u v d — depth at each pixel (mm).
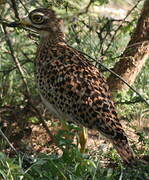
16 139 13078
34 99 14000
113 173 9969
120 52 14953
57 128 13750
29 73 14422
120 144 10320
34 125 13703
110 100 10812
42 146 12609
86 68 11133
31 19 12148
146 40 13188
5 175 9016
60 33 12125
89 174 9773
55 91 11234
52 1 12750
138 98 13367
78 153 9672
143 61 13289
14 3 12273
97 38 14734
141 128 13539
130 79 13289
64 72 11117
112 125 10445
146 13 13164
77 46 14000
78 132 11336
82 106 10758
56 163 9664
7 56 14453
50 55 11562
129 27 13438
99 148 11219
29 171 9695
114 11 13680
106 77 14250
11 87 14398
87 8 11180
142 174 9969
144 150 11875
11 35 13930
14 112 13523
